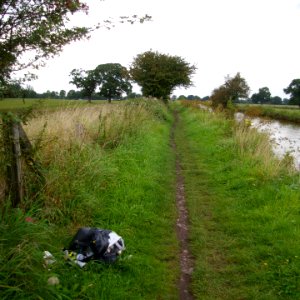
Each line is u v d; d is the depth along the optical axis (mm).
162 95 33875
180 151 13250
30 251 3820
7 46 4176
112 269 4422
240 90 30203
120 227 5645
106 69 51719
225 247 5473
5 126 4652
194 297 4250
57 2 4105
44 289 3479
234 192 7941
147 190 7547
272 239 5543
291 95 62188
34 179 5539
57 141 6816
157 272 4633
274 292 4293
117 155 9148
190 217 6641
